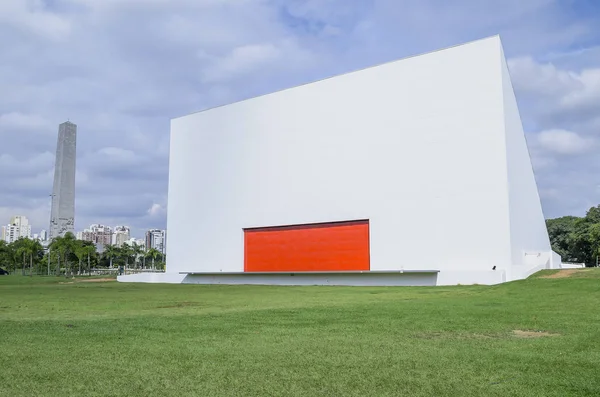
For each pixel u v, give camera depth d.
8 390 4.54
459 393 4.45
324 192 31.27
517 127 28.88
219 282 36.22
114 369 5.35
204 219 37.88
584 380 4.86
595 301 13.16
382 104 29.33
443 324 9.00
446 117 26.98
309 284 31.34
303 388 4.63
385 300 15.52
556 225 70.44
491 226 25.14
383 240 28.53
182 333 7.92
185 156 39.75
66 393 4.45
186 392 4.50
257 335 7.71
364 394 4.45
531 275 23.56
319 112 32.03
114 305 14.12
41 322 9.43
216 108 37.97
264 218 34.19
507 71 27.16
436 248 26.64
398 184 28.27
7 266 84.00
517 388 4.59
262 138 34.88
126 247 96.81
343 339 7.29
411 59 28.45
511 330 8.25
